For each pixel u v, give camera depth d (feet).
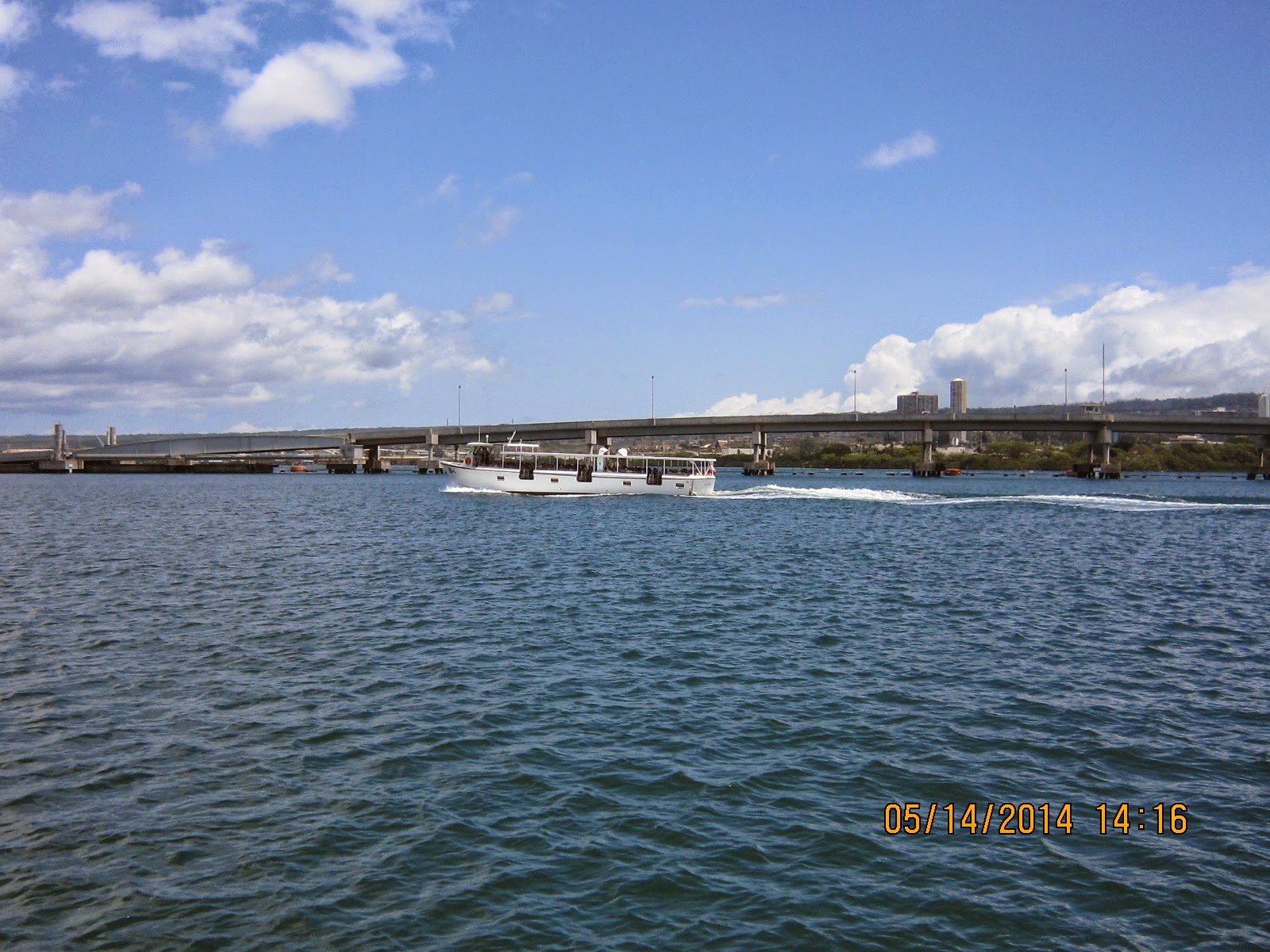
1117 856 47.65
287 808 52.13
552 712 69.46
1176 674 83.35
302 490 489.26
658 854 47.01
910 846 48.29
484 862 46.09
